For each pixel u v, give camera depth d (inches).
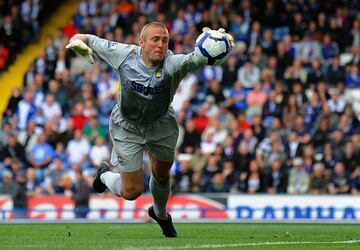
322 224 1849.2
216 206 2319.1
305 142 2484.0
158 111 1139.3
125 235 1334.9
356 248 1091.9
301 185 2341.3
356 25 3139.8
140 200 2319.1
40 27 3491.6
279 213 2295.8
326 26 3122.5
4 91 3240.7
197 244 1120.2
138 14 3238.2
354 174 2346.2
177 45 3061.0
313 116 2682.1
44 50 3120.1
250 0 3240.7
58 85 2933.1
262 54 3014.3
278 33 3176.7
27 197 2326.5
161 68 1112.8
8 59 3307.1
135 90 1122.0
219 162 2434.8
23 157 2623.0
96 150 2568.9
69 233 1327.5
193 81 2918.3
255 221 2069.4
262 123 2625.5
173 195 2327.8
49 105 2851.9
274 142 2434.8
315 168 2333.9
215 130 2652.6
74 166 2303.2
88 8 3339.1
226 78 2928.2
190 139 2610.7
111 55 1134.4
